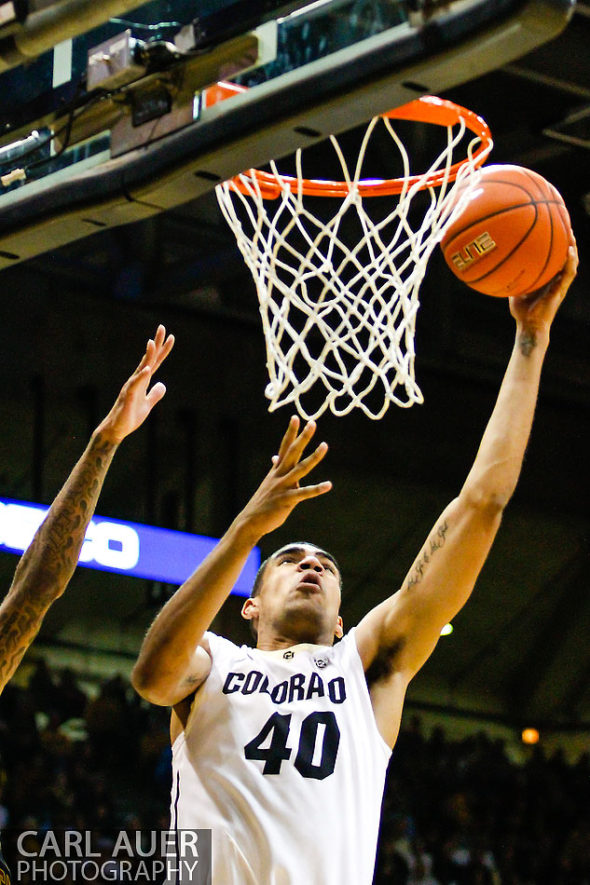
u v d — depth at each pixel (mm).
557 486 11703
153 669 2461
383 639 2717
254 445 10312
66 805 8562
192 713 2605
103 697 9562
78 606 10531
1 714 9008
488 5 2195
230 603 9742
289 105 2459
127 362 9766
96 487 2352
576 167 7430
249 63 2549
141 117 2703
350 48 2404
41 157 2904
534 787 11266
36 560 2262
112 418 2410
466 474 11242
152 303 9656
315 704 2598
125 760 9344
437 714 12258
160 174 2645
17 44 2609
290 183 3596
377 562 11562
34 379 9469
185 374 10008
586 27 5375
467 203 2986
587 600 12344
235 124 2533
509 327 10469
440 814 10523
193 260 8961
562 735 12586
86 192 2754
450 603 2662
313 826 2445
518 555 11930
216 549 2439
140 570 9008
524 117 6191
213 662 2674
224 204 3285
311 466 2398
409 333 3119
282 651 2717
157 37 2697
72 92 2812
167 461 10250
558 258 2902
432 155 6859
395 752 10766
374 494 11070
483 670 12617
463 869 10031
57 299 9523
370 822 2510
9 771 8633
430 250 3127
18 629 2203
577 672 12586
